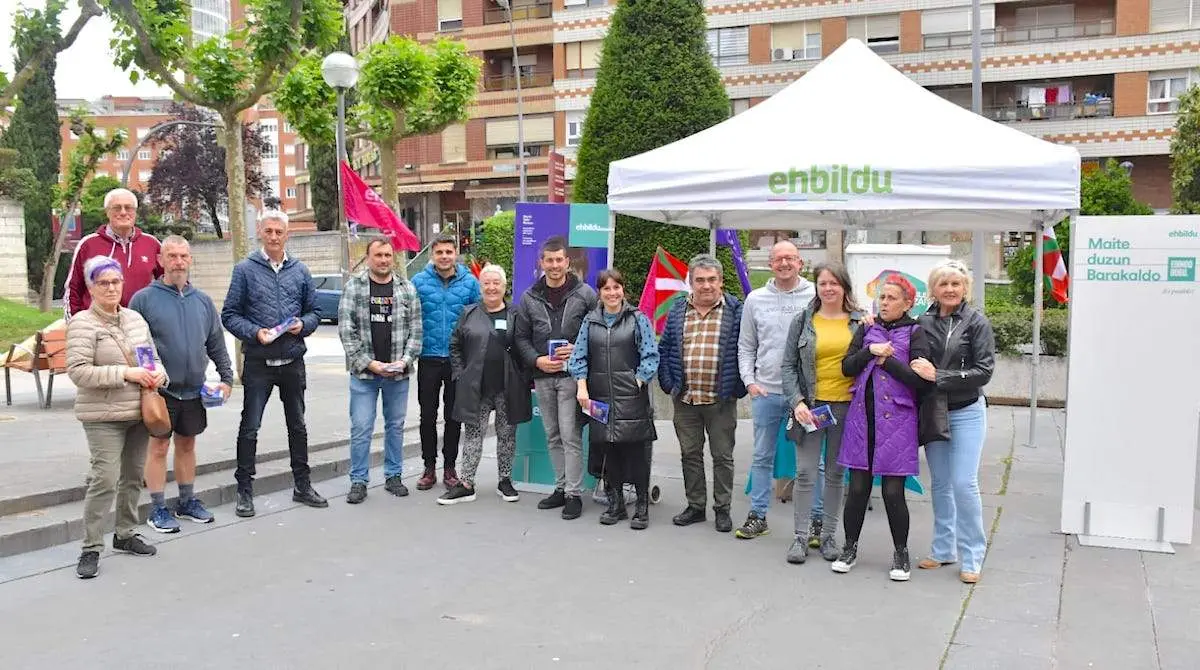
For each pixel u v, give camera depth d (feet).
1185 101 82.12
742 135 22.74
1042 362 37.88
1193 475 18.83
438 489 24.41
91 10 37.47
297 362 22.07
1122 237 18.99
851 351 17.33
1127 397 19.13
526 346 21.97
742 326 19.80
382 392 23.41
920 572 17.61
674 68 31.68
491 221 82.89
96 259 16.97
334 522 20.98
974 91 42.45
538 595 16.24
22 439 27.40
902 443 16.83
